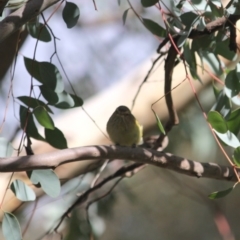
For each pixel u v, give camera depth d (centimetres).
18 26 652
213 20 764
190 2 735
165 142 918
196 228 1805
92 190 972
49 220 1109
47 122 711
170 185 1586
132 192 1423
